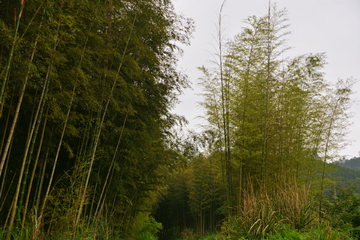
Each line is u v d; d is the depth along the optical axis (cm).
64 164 553
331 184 797
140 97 599
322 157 827
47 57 382
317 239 369
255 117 728
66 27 436
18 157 458
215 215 1750
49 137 473
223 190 909
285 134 719
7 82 335
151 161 774
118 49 559
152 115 739
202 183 1536
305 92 752
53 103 397
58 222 410
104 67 557
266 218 442
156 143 805
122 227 757
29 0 332
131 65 557
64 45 403
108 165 624
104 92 521
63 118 420
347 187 697
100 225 568
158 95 735
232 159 786
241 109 730
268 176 748
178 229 2181
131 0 553
